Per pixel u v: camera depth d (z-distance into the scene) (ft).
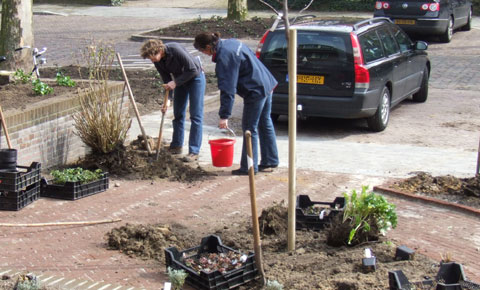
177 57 29.86
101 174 26.91
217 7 100.89
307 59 36.19
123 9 101.04
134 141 32.73
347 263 19.33
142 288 18.40
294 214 20.33
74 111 30.53
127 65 57.00
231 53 27.35
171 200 25.91
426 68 45.34
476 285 17.22
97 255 20.67
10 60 45.50
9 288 17.94
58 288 18.02
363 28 37.50
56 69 52.03
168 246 21.16
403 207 25.02
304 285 17.95
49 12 97.50
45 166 29.22
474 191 25.71
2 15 45.52
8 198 24.45
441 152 33.42
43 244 21.49
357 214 20.62
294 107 19.70
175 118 32.42
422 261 19.62
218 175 29.22
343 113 36.01
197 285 18.20
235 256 19.21
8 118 26.94
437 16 65.98
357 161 31.58
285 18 19.30
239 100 46.96
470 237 22.06
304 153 33.17
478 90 48.75
